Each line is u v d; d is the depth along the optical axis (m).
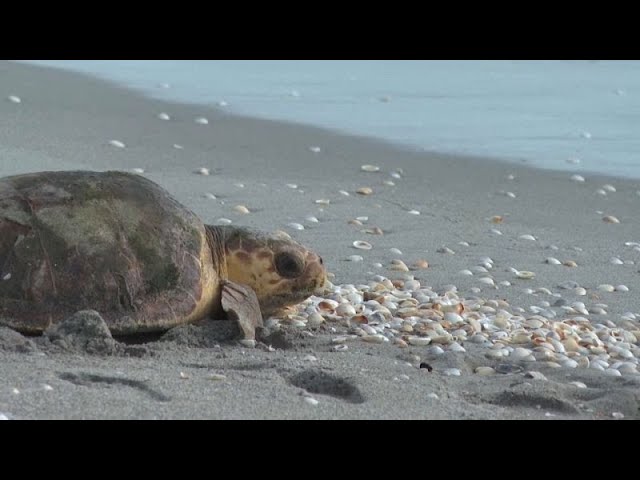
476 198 41.75
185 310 23.41
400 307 27.64
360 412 19.28
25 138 46.75
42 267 22.42
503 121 55.12
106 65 67.94
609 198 42.31
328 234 35.81
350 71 68.94
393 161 46.78
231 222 36.50
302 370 21.28
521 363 23.31
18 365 20.34
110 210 23.62
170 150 47.12
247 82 64.31
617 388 21.52
